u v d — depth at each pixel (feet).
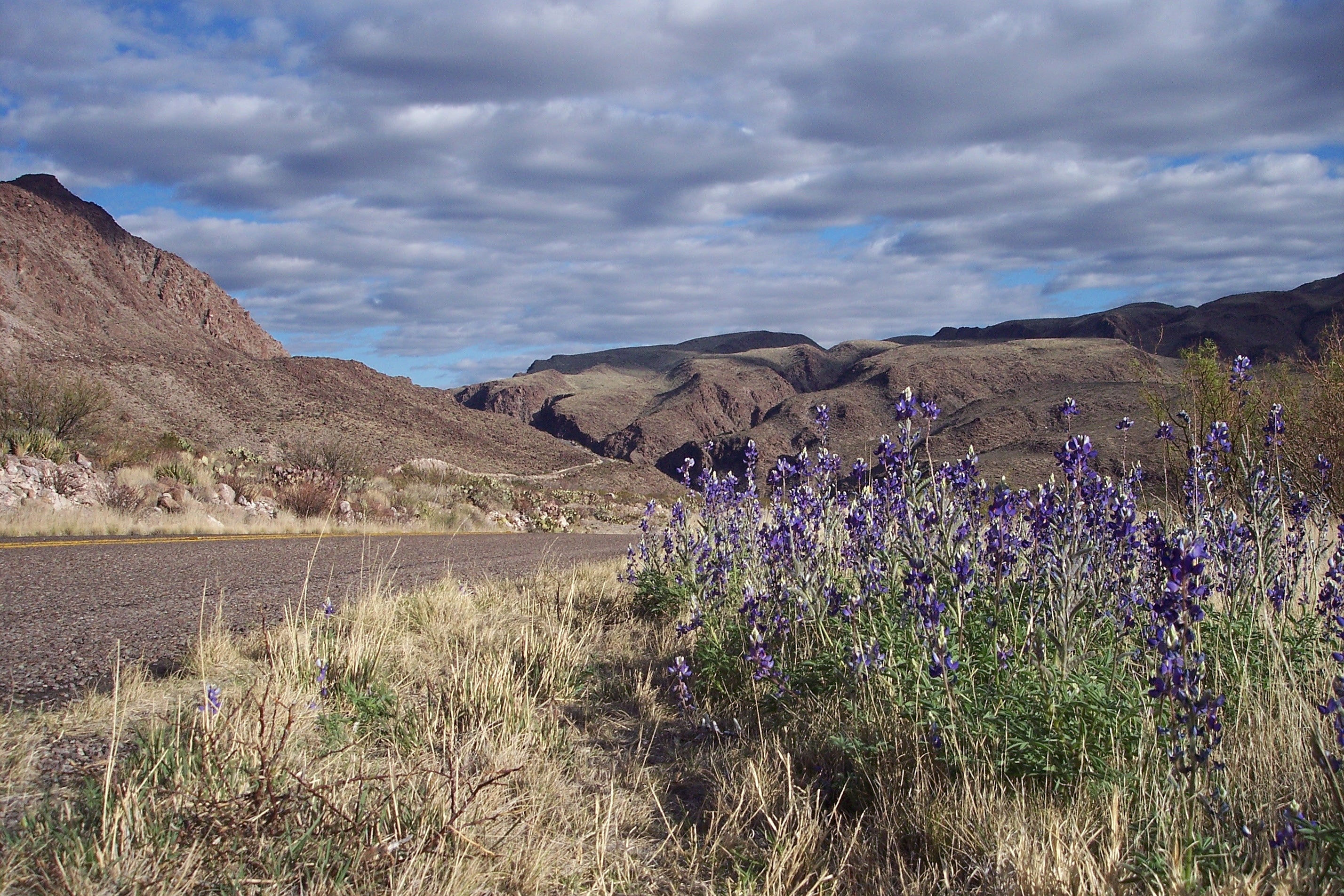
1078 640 13.42
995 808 10.97
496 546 53.93
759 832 11.39
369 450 214.07
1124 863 9.18
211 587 26.99
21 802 9.79
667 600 25.50
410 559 41.06
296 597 25.73
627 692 17.80
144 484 57.62
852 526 17.44
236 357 311.88
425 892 8.78
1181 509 18.39
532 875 9.48
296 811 9.68
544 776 12.62
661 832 11.48
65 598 23.54
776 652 17.67
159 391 204.44
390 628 20.26
